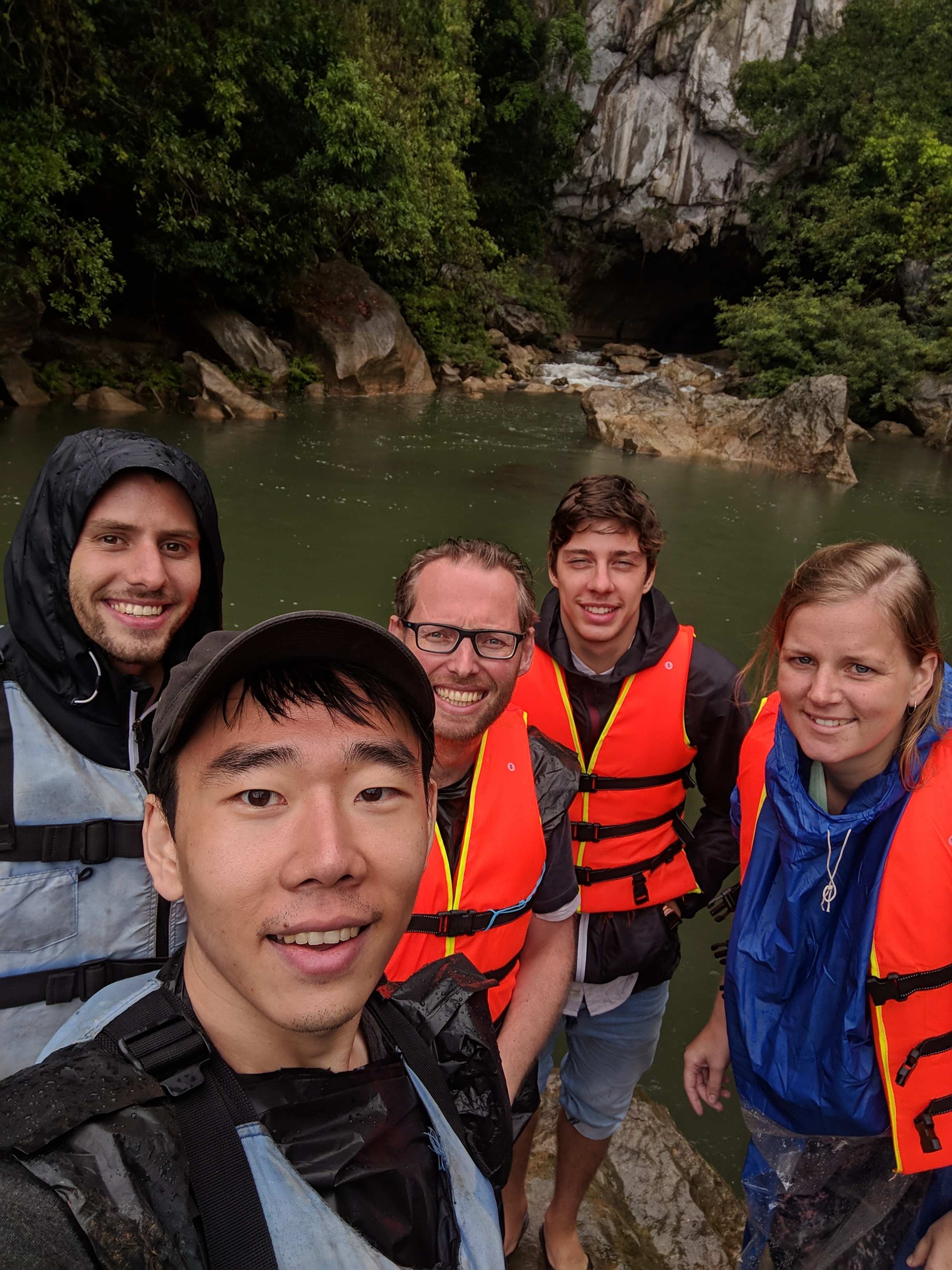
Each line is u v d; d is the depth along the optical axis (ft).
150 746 5.04
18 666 5.02
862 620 4.72
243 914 1.95
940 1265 5.22
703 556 27.22
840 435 42.42
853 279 66.85
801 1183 5.92
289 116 47.42
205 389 42.47
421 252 58.54
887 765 5.08
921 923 4.91
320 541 25.38
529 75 82.38
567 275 102.42
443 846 5.23
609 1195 8.15
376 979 2.08
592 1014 6.95
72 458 5.05
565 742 7.17
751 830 5.73
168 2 40.19
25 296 39.01
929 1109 5.07
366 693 2.08
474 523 28.50
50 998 4.83
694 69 90.99
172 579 5.14
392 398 55.26
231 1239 1.82
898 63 82.23
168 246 46.14
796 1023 5.37
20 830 4.80
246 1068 2.12
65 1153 1.70
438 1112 2.47
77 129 39.52
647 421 45.78
